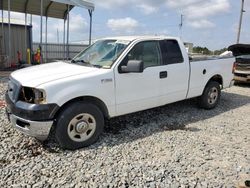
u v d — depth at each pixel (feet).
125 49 15.66
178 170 11.85
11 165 11.91
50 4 50.26
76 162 12.35
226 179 11.25
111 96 14.84
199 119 19.70
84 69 14.74
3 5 51.34
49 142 14.40
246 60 35.24
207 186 10.69
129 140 15.17
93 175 11.25
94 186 10.46
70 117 13.32
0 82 31.37
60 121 13.17
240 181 11.03
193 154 13.56
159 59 17.40
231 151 14.07
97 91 14.16
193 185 10.72
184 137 15.87
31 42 58.23
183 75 18.83
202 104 21.95
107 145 14.39
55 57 83.97
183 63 18.81
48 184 10.51
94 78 14.03
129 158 12.92
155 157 13.11
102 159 12.75
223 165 12.48
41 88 12.51
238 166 12.41
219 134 16.66
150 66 16.78
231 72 23.88
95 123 14.30
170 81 17.95
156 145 14.57
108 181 10.82
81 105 13.66
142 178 11.11
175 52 18.52
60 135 13.25
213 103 22.48
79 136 13.87
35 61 54.29
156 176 11.28
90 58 16.66
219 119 19.92
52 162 12.29
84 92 13.62
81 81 13.60
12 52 55.42
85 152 13.47
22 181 10.68
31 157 12.76
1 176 11.00
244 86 36.94
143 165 12.23
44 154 13.10
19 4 51.08
